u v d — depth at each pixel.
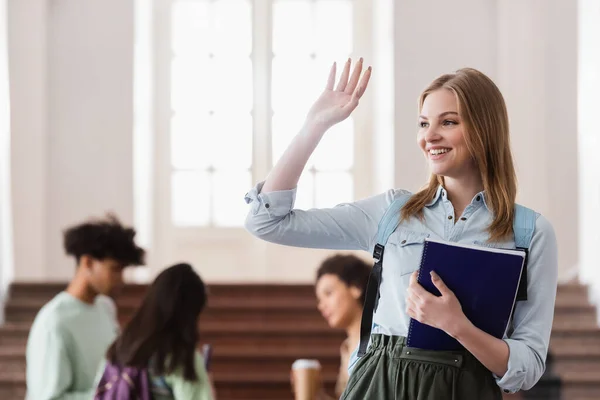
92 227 5.03
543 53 11.84
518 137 11.79
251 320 10.50
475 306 2.61
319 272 5.04
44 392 4.78
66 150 12.20
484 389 2.64
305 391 5.20
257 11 13.13
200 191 13.01
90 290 5.03
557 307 10.20
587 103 10.55
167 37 13.06
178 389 4.19
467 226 2.75
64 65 12.26
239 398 9.59
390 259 2.79
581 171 10.73
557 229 11.67
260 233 2.91
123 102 12.26
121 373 4.21
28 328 10.07
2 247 10.80
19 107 11.92
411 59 12.28
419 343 2.66
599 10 10.21
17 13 11.92
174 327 4.23
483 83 2.76
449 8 12.34
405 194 2.92
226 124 13.07
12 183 11.88
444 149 2.76
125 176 12.23
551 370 9.44
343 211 2.91
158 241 12.90
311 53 13.17
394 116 12.19
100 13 12.31
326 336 10.16
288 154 2.88
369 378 2.73
